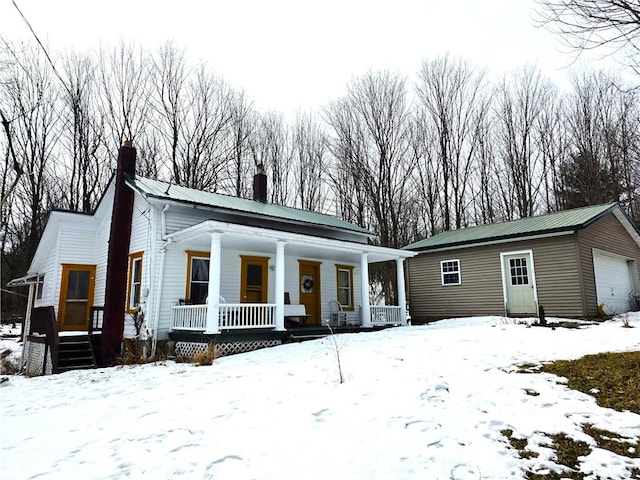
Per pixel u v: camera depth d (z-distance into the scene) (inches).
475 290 663.1
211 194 589.3
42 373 427.8
